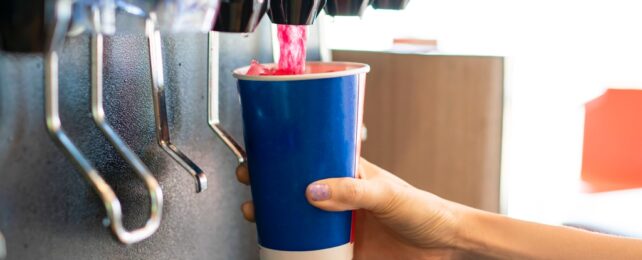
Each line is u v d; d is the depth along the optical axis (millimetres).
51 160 622
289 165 664
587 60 1110
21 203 603
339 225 692
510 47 1123
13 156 594
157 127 669
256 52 861
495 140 972
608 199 1097
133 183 693
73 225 644
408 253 833
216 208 819
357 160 695
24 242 607
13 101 590
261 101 650
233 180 841
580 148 1099
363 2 685
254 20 609
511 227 813
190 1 551
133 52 682
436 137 994
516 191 1068
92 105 613
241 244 864
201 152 788
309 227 681
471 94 968
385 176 815
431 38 1172
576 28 1131
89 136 647
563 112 1097
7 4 544
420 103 994
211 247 816
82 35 632
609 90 1086
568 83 1093
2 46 563
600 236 798
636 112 1079
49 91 566
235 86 836
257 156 670
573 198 1091
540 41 1135
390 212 747
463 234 812
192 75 764
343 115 663
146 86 699
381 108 1014
